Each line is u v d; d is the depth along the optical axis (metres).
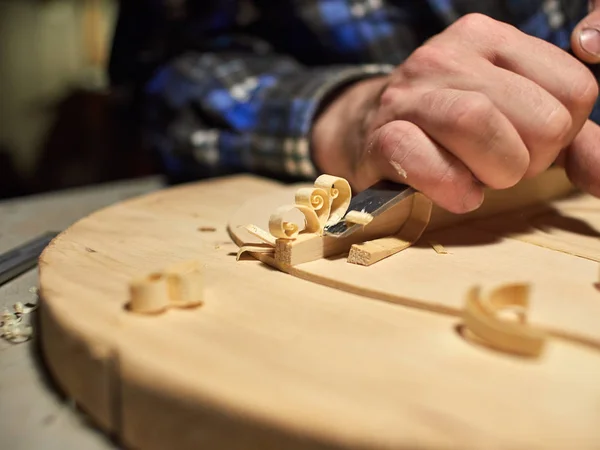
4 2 0.64
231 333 0.17
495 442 0.13
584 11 0.35
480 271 0.22
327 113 0.38
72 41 0.71
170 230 0.27
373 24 0.47
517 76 0.23
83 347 0.17
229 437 0.14
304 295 0.20
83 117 0.71
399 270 0.22
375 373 0.15
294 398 0.14
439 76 0.24
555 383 0.15
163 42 0.53
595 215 0.29
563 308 0.19
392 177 0.24
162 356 0.16
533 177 0.27
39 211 0.38
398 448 0.13
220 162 0.45
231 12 0.51
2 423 0.17
